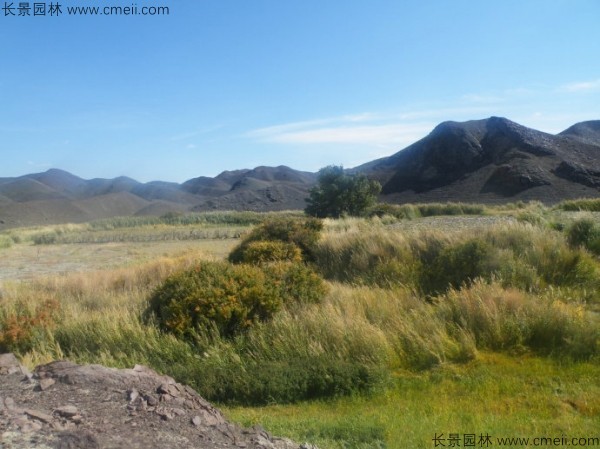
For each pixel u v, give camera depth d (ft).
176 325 30.01
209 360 26.09
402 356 26.50
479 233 47.19
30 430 11.89
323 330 27.94
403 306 32.73
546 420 19.31
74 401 13.84
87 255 84.38
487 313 28.40
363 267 47.21
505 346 27.17
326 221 92.68
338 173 131.03
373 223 87.81
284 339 27.48
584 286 38.11
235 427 14.60
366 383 23.38
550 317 27.53
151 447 12.10
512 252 41.78
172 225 140.56
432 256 45.14
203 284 31.99
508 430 18.39
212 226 134.51
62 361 16.12
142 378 15.64
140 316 32.83
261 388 23.00
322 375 23.63
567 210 100.17
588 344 25.75
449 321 29.19
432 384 23.67
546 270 39.96
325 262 51.62
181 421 13.76
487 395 22.11
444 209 116.37
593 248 46.39
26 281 54.03
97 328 30.86
